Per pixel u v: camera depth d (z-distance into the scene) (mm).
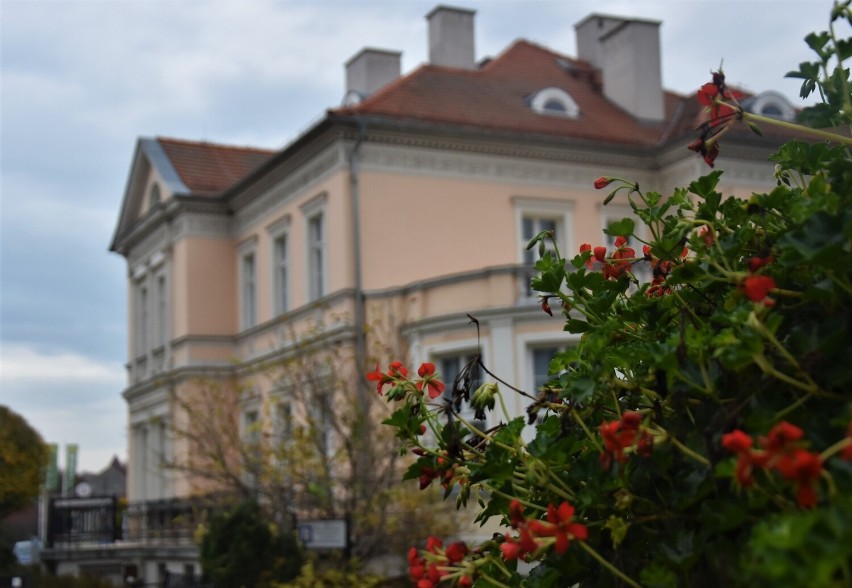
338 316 20000
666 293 2834
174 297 27219
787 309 2229
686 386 2238
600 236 23469
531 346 18297
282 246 24625
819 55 2449
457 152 22203
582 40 29250
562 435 2520
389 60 26891
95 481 63094
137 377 30297
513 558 2557
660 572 2133
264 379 24078
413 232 21547
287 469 14852
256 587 13375
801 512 1871
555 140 22797
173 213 27109
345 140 21250
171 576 16234
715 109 2680
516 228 22594
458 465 2729
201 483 23156
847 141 2414
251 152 29156
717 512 2086
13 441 29609
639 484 2344
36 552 30547
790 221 2443
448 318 18875
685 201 2852
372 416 16078
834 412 2029
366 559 13922
